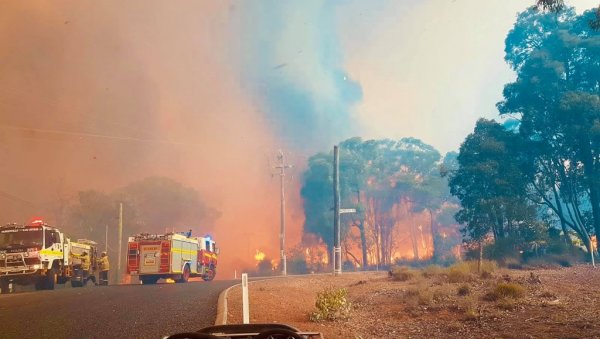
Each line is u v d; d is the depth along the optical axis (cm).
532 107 4422
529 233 3906
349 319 1420
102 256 3491
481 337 1120
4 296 2080
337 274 3478
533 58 4512
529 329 1152
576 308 1390
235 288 2141
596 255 4066
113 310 1486
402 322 1385
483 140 4372
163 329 1157
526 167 4472
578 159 4369
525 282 1983
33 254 2558
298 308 1538
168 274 3180
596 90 4594
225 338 500
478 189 4275
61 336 1096
